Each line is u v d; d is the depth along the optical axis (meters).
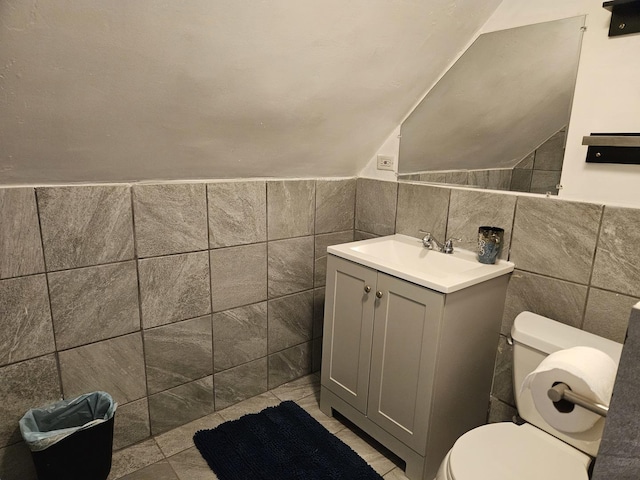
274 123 1.70
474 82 1.79
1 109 1.15
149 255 1.73
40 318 1.52
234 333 2.08
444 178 1.97
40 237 1.47
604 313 1.51
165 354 1.87
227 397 2.12
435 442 1.64
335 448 1.84
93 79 1.20
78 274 1.57
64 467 1.47
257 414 2.06
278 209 2.10
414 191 2.10
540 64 1.59
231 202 1.92
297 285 2.28
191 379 1.97
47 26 1.02
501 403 1.85
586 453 1.28
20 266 1.45
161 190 1.71
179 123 1.49
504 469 1.19
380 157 2.26
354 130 2.00
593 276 1.52
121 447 1.82
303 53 1.43
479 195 1.82
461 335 1.60
